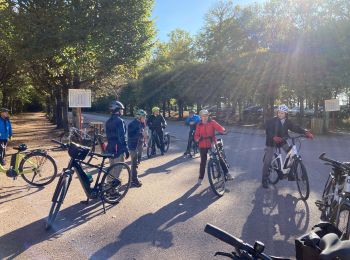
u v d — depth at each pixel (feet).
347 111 110.52
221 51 151.12
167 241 16.12
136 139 26.81
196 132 27.22
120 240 16.28
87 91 54.29
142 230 17.51
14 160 26.89
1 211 20.65
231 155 43.65
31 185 27.02
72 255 14.70
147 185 27.17
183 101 152.05
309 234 6.75
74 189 25.58
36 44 59.77
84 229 17.70
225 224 18.35
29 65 73.10
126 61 67.82
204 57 157.38
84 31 59.62
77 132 50.98
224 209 20.94
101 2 62.44
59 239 16.42
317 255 6.26
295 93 84.53
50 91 95.30
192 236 16.71
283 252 15.07
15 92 122.11
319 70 75.77
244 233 17.13
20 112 236.02
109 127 23.53
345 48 72.02
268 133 25.63
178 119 156.87
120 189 22.85
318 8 95.35
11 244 15.84
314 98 82.33
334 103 74.74
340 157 42.42
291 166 23.79
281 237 16.66
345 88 81.20
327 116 79.66
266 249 15.34
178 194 24.43
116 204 21.99
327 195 17.85
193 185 27.14
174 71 148.05
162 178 29.84
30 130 93.86
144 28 69.51
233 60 109.70
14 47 61.62
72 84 75.61
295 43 81.82
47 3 60.29
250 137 70.23
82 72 71.41
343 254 5.38
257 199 23.11
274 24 128.88
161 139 44.68
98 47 63.00
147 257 14.48
